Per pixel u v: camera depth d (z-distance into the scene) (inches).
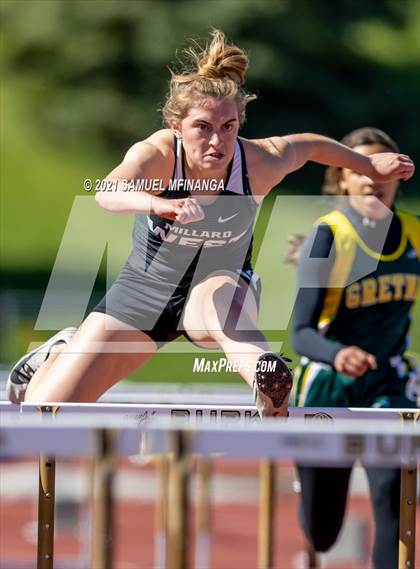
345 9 3073.3
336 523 476.1
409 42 3159.5
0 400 418.6
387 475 434.6
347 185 442.0
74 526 638.5
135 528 874.8
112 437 267.6
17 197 2618.1
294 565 743.7
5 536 837.2
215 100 346.3
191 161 351.3
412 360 469.1
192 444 269.0
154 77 2908.5
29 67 3137.3
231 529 864.3
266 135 2770.7
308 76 2805.1
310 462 466.6
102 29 2928.2
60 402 359.6
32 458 1082.7
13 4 3184.1
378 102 2864.2
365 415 356.5
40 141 2918.3
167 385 511.5
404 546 338.6
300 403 465.1
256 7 2805.1
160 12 2876.5
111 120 2901.1
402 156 392.2
